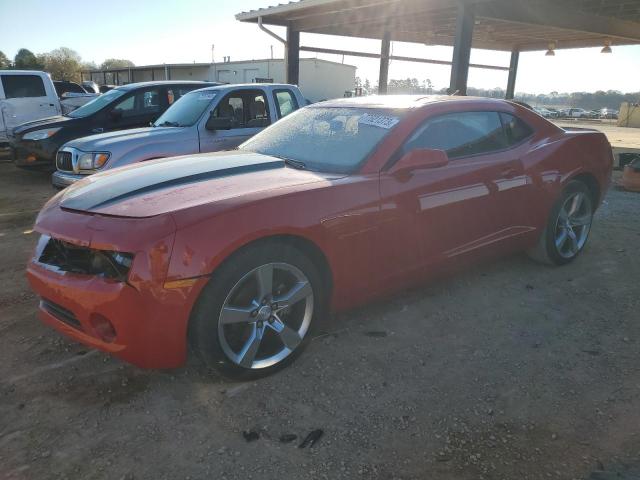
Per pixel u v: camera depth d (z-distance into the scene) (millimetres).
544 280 4457
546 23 13289
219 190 2885
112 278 2559
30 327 3584
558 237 4656
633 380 2961
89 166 6426
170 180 3064
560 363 3146
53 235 2752
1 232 6051
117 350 2574
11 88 12047
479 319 3725
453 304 3969
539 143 4367
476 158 3871
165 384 2900
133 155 6477
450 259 3740
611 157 5082
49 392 2828
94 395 2805
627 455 2357
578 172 4590
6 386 2883
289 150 3795
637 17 14406
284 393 2822
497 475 2242
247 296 2787
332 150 3576
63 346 3324
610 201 7715
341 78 39031
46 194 8508
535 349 3314
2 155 13156
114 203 2818
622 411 2682
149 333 2520
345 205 3057
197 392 2828
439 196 3529
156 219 2543
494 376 3008
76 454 2357
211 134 7023
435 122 3691
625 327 3609
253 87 7547
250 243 2705
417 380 2959
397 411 2678
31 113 12305
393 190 3283
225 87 7375
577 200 4715
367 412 2670
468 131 3898
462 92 11844
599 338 3457
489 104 4145
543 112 64188
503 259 4977
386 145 3402
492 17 12031
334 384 2910
